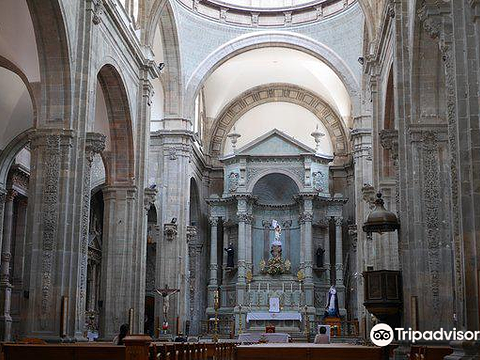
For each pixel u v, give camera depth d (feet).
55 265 60.75
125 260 83.61
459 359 36.78
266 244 144.25
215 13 124.26
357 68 120.67
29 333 59.62
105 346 42.86
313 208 139.74
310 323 129.18
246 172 139.44
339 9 122.11
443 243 59.62
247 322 129.59
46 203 61.93
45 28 62.13
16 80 88.58
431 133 61.26
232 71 143.84
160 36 116.37
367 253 103.71
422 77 61.93
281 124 153.28
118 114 85.10
